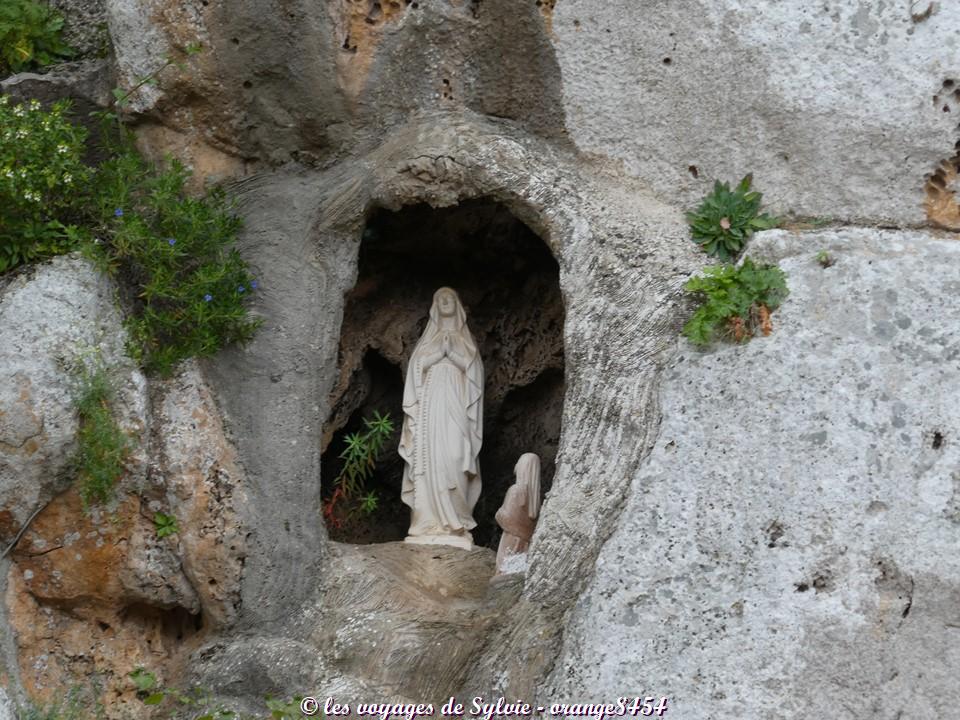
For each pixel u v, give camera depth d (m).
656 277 8.52
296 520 8.84
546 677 7.70
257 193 9.34
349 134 9.39
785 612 7.45
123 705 8.61
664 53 9.04
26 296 8.62
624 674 7.50
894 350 7.82
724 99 8.91
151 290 8.83
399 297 10.06
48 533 8.55
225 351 9.00
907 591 7.41
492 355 10.05
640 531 7.76
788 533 7.59
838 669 7.33
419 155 9.20
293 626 8.67
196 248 9.00
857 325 7.91
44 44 9.84
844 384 7.79
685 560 7.64
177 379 8.85
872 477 7.61
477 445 9.24
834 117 8.71
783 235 8.38
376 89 9.35
